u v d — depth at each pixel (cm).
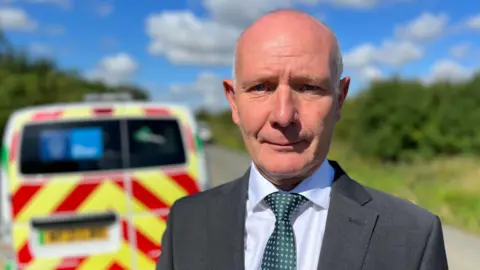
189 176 406
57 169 382
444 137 1662
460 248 668
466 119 1678
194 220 165
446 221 825
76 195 377
